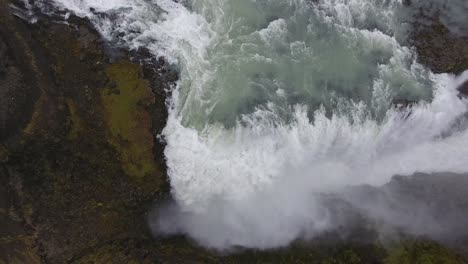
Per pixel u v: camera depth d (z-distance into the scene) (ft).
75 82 74.28
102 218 68.95
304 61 82.33
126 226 69.72
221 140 76.84
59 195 68.18
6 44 71.92
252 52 81.97
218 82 79.97
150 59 79.20
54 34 76.69
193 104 78.18
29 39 74.38
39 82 71.67
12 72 70.44
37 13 77.25
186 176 74.74
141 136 74.69
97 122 73.36
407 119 81.00
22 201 66.18
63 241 66.44
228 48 82.12
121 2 82.33
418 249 70.38
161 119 76.54
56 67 74.13
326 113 79.25
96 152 71.87
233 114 78.13
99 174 71.00
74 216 67.87
